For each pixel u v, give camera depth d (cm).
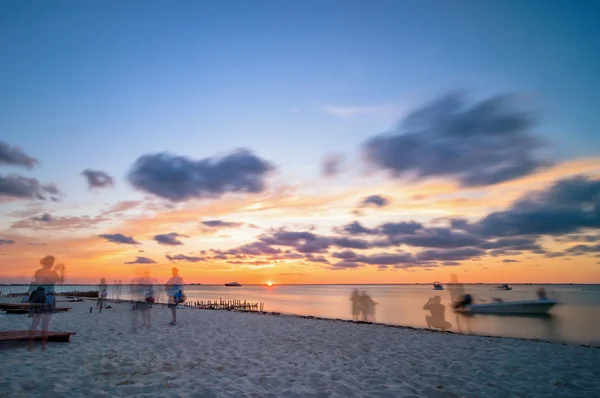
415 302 4634
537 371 751
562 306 3797
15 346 821
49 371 616
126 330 1208
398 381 644
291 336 1225
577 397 575
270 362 778
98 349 841
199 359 783
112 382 571
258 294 9450
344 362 812
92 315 1742
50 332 872
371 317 2614
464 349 1027
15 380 546
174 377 619
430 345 1095
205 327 1376
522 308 2722
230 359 798
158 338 1054
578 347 1076
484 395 577
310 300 5834
